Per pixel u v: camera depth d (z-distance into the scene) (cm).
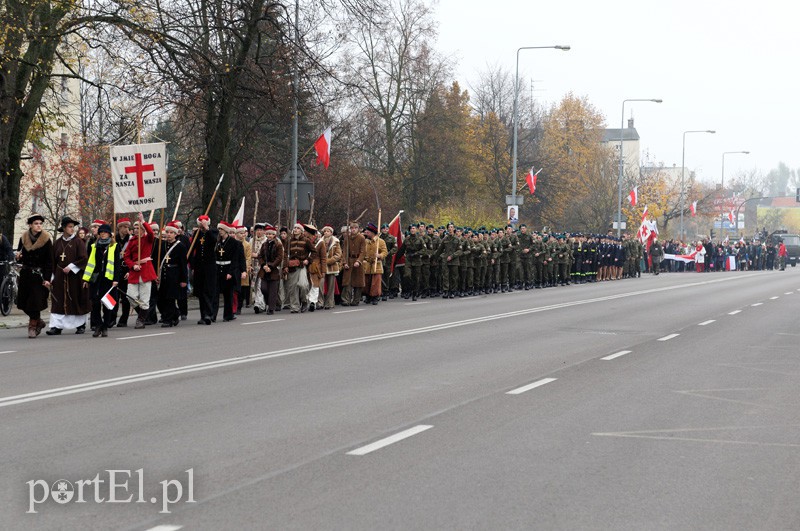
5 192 2859
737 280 5553
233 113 3434
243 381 1372
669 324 2472
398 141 6606
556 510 740
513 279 4200
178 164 3856
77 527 687
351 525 692
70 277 2027
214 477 828
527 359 1683
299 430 1033
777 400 1294
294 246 2747
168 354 1683
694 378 1488
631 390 1353
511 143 8588
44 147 3325
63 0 2650
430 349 1811
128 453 915
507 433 1033
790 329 2372
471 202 6831
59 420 1072
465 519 712
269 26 3334
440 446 963
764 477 862
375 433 1021
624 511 742
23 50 2977
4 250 2536
